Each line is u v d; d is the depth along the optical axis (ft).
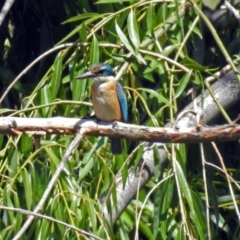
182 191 31.27
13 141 32.73
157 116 32.78
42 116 32.99
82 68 34.17
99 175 32.65
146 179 33.45
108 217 32.94
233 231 40.83
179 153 31.76
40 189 32.22
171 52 35.63
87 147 33.40
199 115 27.91
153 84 41.24
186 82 32.35
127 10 34.53
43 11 42.50
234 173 41.68
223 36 40.65
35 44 44.11
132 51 31.94
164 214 32.12
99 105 32.60
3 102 39.99
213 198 35.29
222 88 35.09
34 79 43.52
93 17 34.60
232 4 39.58
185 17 35.81
